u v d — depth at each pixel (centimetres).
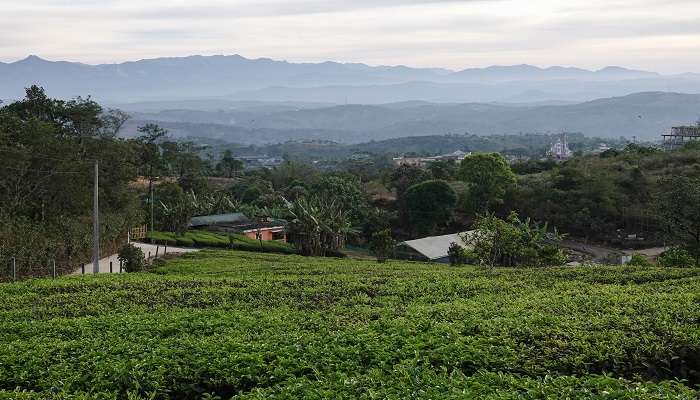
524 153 18900
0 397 923
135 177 5216
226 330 1357
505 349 1115
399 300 1862
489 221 2972
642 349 1141
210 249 4703
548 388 895
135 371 1027
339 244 5419
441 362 1071
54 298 1930
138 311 1720
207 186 8025
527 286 2106
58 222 3794
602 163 7294
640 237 5800
